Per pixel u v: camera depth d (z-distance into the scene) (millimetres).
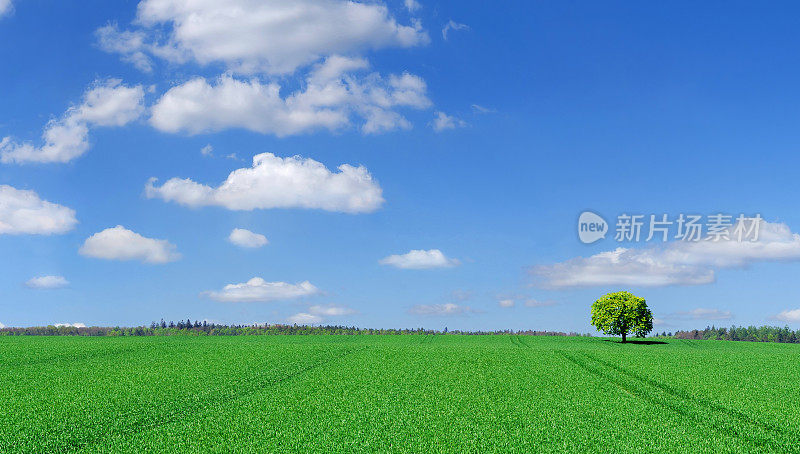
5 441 22078
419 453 20766
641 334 82188
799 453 21141
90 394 30703
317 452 20781
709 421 25531
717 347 77188
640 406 28500
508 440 22406
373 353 48938
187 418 25672
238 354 48188
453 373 38000
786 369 42469
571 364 42781
